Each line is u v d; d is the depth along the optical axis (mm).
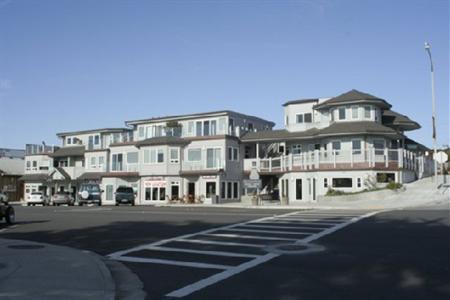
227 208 35406
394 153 42125
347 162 42438
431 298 8078
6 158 84125
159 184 55625
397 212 25688
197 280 9844
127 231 18641
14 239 16953
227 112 53312
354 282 9367
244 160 54562
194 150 54250
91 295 8406
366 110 45438
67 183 71125
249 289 8961
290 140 49750
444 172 45188
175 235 17078
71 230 19531
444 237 15109
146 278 10188
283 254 12672
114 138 63156
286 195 46812
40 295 8336
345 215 24266
